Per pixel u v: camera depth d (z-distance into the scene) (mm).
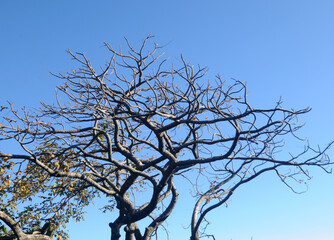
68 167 17453
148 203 20625
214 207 19922
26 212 19641
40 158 17891
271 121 15883
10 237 18062
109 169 20406
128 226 19859
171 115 16703
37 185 18266
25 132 15281
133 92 16641
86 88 15695
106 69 15688
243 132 15906
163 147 17172
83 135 17031
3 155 15875
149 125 16578
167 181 18359
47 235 18891
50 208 19781
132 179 18203
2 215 16109
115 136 16750
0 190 18547
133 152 20266
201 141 17438
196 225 20344
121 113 16359
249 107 15508
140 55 16078
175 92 17188
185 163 17312
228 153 16500
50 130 16109
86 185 19422
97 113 16281
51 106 15820
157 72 16328
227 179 20312
